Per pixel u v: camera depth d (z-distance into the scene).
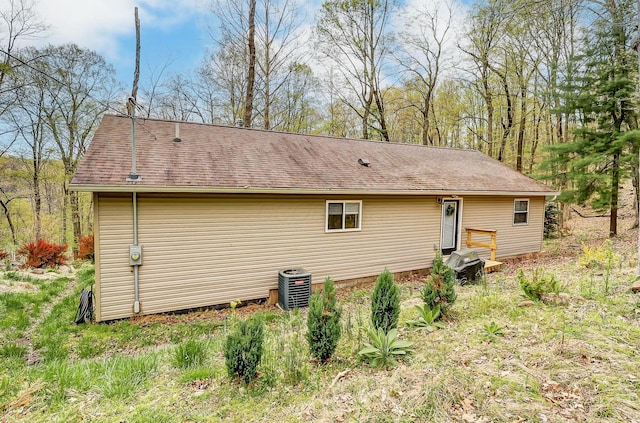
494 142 20.20
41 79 15.06
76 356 4.75
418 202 9.52
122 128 8.23
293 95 21.12
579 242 13.57
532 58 17.36
